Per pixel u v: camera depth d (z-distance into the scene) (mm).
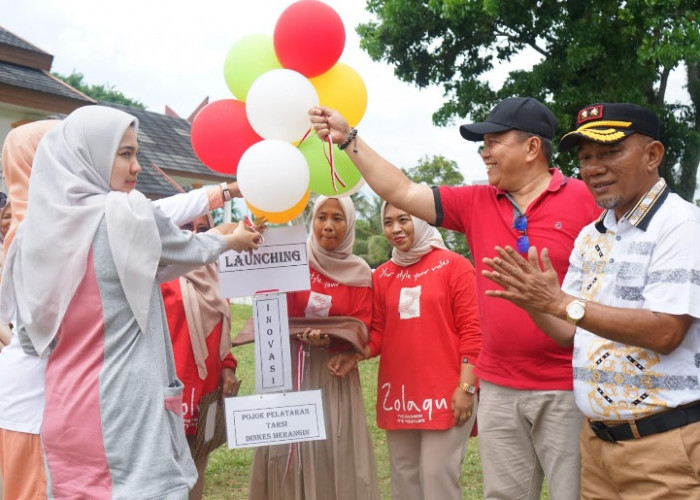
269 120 3117
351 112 3422
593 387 2580
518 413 3156
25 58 12312
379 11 14320
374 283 3939
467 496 5059
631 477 2521
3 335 3574
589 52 12180
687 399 2410
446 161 29625
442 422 3629
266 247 3367
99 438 2543
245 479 5523
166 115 23578
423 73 14578
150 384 2623
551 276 2428
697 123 14633
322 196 3832
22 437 2650
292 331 3668
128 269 2619
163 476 2553
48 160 2693
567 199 3094
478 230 3232
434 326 3697
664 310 2359
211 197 3443
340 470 3701
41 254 2607
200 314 3680
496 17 13016
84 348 2609
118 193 2697
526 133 3094
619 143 2502
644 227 2504
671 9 11625
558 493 3080
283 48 3217
